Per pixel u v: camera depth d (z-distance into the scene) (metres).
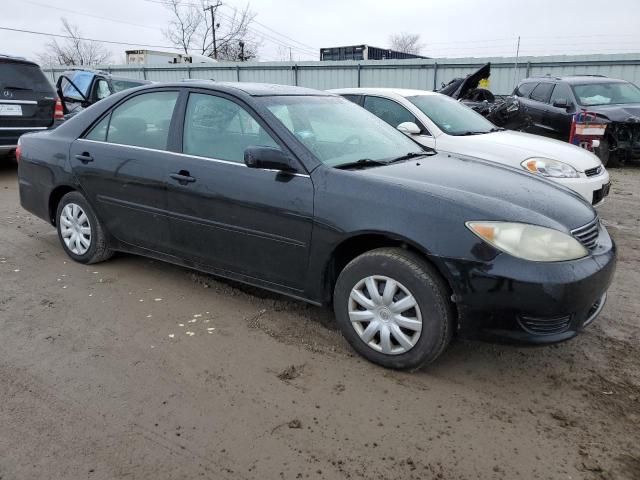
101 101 4.58
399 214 2.94
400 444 2.50
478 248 2.76
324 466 2.36
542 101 11.68
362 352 3.20
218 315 3.82
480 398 2.87
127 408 2.74
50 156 4.69
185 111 3.91
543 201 3.18
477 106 11.65
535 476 2.31
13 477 2.26
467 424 2.65
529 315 2.74
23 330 3.56
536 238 2.78
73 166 4.50
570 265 2.78
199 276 4.54
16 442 2.48
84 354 3.26
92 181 4.38
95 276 4.52
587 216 3.22
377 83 21.08
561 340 2.81
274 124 3.47
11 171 9.77
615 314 3.92
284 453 2.43
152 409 2.73
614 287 4.45
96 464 2.35
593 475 2.31
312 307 3.96
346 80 21.75
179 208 3.85
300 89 4.27
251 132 3.56
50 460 2.37
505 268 2.72
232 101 3.69
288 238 3.34
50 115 8.90
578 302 2.77
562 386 2.99
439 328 2.90
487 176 3.52
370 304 3.10
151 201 4.02
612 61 16.64
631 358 3.30
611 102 10.93
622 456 2.43
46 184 4.78
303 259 3.32
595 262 2.90
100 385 2.94
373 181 3.11
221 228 3.65
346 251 3.31
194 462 2.37
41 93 8.75
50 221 4.96
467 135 6.45
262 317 3.79
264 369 3.12
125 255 5.04
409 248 3.02
